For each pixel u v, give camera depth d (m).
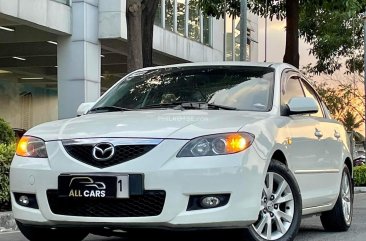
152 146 5.12
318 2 16.69
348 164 8.01
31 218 5.43
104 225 5.18
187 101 6.34
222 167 5.11
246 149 5.27
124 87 6.98
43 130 5.71
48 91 35.31
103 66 28.91
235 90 6.40
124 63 27.98
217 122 5.44
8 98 32.19
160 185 5.03
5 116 31.88
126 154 5.15
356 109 31.62
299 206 6.00
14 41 21.75
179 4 26.83
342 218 7.62
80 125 5.60
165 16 25.50
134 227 5.12
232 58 31.39
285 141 5.95
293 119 6.39
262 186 5.41
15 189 5.56
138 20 11.66
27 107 33.62
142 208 5.08
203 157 5.11
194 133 5.20
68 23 20.56
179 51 26.50
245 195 5.20
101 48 23.39
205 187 5.06
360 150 26.28
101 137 5.23
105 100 6.85
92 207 5.18
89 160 5.21
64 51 20.80
